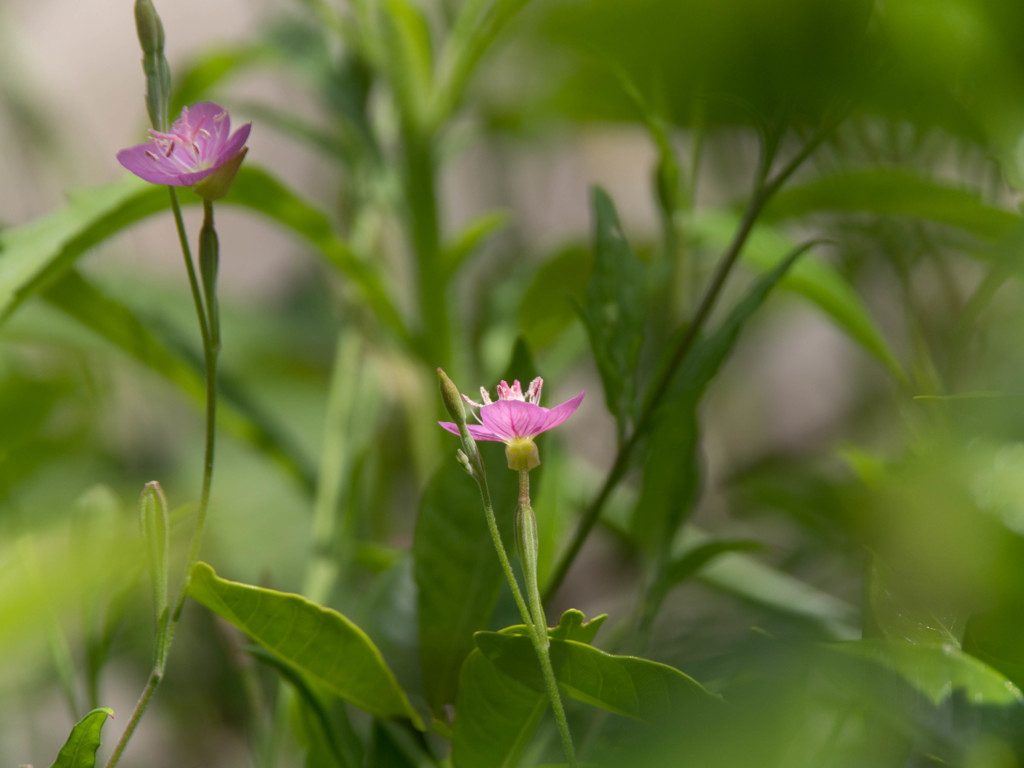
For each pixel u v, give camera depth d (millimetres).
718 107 465
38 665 563
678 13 428
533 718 487
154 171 479
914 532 442
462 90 650
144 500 480
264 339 878
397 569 524
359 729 558
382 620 519
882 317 579
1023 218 487
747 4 428
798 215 572
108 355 656
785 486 455
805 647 463
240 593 484
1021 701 457
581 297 693
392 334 660
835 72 431
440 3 794
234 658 560
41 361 672
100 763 792
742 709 461
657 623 542
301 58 728
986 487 438
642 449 515
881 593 469
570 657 474
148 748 831
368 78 728
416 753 517
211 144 482
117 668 781
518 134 858
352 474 597
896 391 522
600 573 917
